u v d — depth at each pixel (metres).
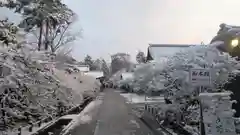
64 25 39.50
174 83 12.97
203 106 9.46
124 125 15.66
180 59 13.02
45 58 10.08
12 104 7.54
